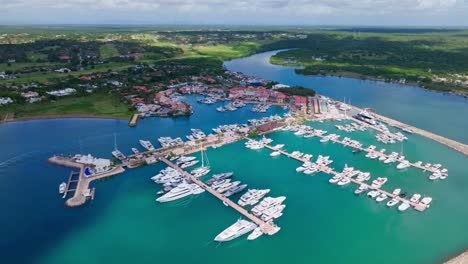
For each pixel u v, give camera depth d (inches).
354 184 5674.2
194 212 4938.5
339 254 4092.0
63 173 6067.9
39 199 5260.8
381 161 6510.8
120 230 4559.5
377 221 4699.8
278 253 4119.1
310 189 5531.5
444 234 4436.5
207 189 5487.2
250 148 7160.4
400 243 4266.7
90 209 5024.6
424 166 6215.6
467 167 6250.0
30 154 6830.7
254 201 5128.0
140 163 6363.2
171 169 6087.6
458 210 4940.9
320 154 6879.9
